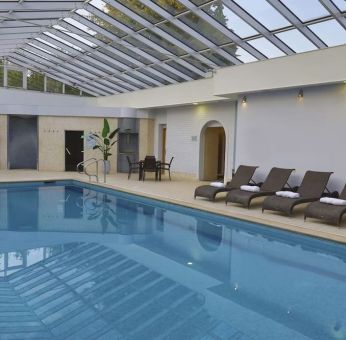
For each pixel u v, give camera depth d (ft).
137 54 47.34
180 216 31.35
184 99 49.01
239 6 31.42
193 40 39.17
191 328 12.85
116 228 27.02
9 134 58.08
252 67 34.53
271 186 32.24
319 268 19.22
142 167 49.60
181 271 18.44
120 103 63.57
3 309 14.11
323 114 31.50
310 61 30.17
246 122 37.70
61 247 22.22
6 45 52.49
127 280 17.15
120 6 36.27
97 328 12.78
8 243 22.93
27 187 45.21
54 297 15.25
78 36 47.21
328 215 24.21
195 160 51.52
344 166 30.40
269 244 23.58
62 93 68.74
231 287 16.53
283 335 12.46
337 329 12.94
